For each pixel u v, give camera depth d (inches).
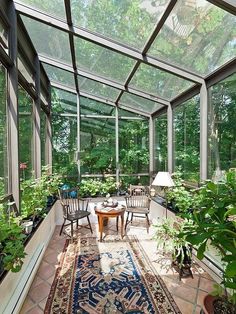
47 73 177.3
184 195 125.5
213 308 60.7
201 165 124.2
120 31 110.5
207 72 115.0
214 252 93.7
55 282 95.7
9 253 71.0
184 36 96.5
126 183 216.5
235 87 97.9
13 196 98.0
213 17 80.7
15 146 97.9
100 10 99.3
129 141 219.5
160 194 185.3
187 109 148.8
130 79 157.3
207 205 64.9
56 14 107.3
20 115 114.5
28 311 78.1
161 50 113.6
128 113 219.3
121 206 158.1
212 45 94.0
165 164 186.4
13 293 75.8
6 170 95.7
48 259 117.2
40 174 146.6
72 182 200.2
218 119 112.1
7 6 96.3
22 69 117.3
